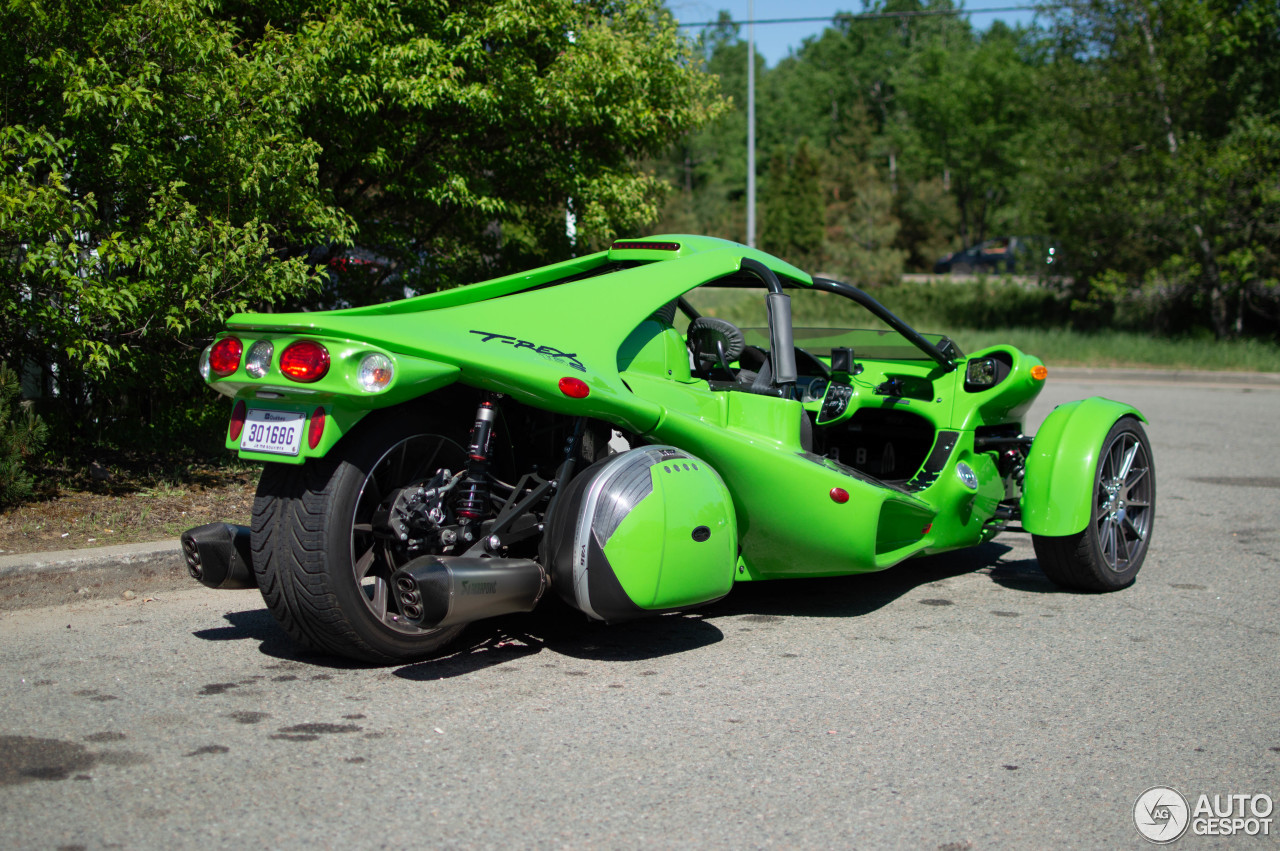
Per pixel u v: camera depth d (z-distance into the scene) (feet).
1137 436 17.16
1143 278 70.74
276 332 11.07
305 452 10.97
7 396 17.46
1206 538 20.83
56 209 16.49
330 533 11.20
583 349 12.66
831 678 12.39
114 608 14.39
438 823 8.54
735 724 10.87
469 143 24.94
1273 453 31.94
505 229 27.94
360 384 10.64
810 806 9.05
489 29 22.89
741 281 15.48
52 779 9.14
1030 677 12.56
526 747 10.12
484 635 13.75
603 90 24.22
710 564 12.48
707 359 15.05
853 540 14.08
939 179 168.96
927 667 12.87
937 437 17.20
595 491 11.86
